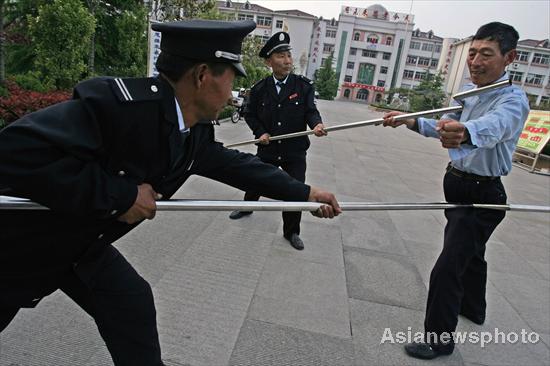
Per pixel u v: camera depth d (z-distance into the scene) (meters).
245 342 2.08
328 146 9.97
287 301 2.52
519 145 12.08
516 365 2.18
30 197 0.96
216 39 1.08
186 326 2.15
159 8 9.62
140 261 2.79
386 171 7.70
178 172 1.23
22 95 6.25
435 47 60.75
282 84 3.32
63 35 7.15
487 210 2.03
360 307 2.56
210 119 1.23
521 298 3.01
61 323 2.06
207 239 3.28
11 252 1.09
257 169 1.48
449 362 2.14
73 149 0.95
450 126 1.65
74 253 1.18
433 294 2.12
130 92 1.04
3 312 1.17
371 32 60.78
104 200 0.99
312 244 3.48
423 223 4.50
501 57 1.88
